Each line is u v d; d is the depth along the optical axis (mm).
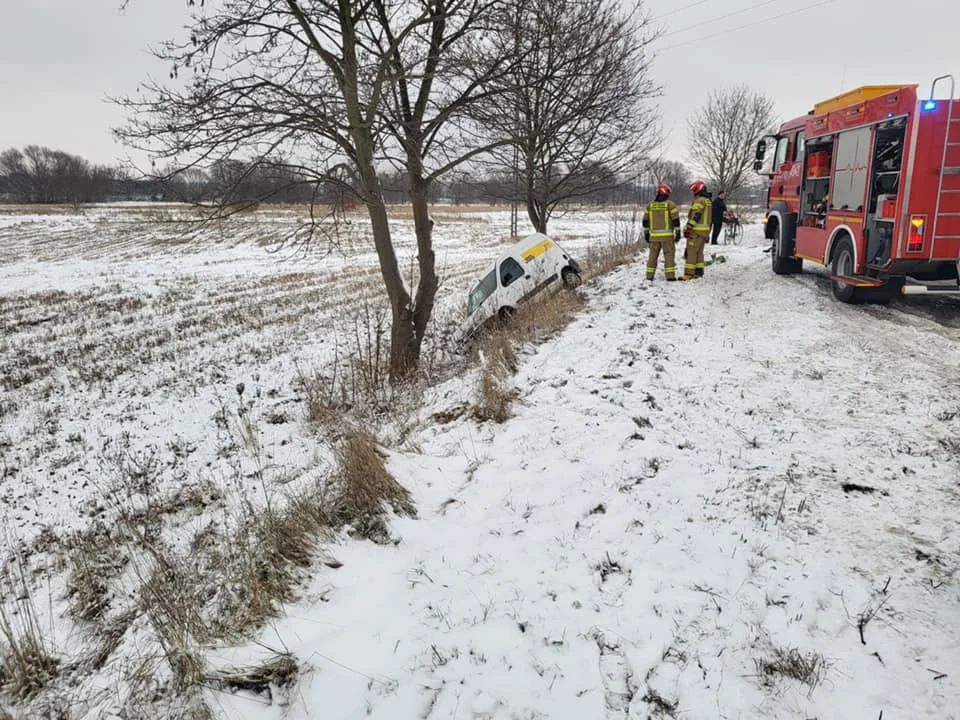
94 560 5590
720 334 8617
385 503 4773
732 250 17562
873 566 3891
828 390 6539
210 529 5707
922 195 8320
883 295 9656
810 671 3180
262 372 11664
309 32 8406
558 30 9828
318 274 24391
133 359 12961
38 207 68250
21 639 4172
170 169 8188
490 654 3393
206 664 3332
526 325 9898
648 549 4199
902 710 2947
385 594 3861
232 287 21781
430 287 10359
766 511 4516
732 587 3814
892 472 4898
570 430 5918
